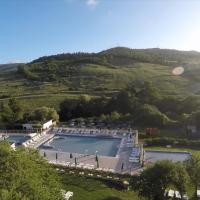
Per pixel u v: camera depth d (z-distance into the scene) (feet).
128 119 336.49
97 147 236.43
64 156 212.64
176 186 139.54
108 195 150.20
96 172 177.37
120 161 200.13
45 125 297.12
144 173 142.92
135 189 142.72
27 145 243.60
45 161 145.69
